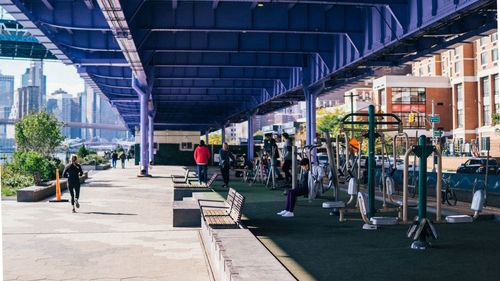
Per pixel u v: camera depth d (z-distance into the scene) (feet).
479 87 261.44
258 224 34.06
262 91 160.25
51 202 55.72
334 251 24.45
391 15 64.69
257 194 58.23
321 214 39.47
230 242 21.93
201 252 27.32
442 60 313.12
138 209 48.93
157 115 258.78
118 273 22.59
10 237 32.24
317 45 92.07
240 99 183.83
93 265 24.22
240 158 109.50
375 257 22.98
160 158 220.02
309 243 26.71
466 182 50.29
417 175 55.72
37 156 84.07
